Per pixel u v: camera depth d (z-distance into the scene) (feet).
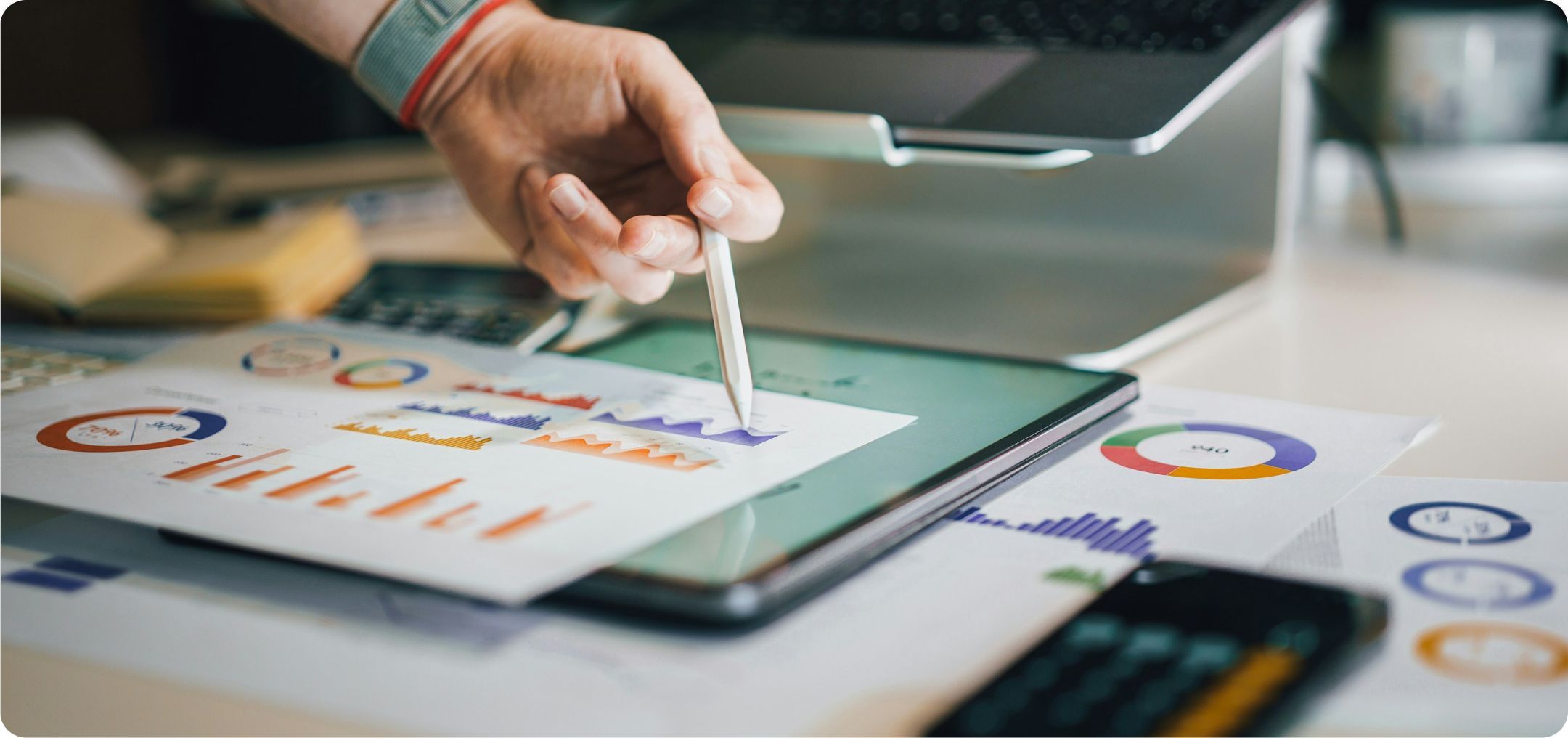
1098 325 1.86
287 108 3.67
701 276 2.23
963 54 1.97
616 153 1.70
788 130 1.87
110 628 1.01
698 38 2.22
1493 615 0.99
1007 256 2.30
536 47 1.65
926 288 2.11
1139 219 2.20
